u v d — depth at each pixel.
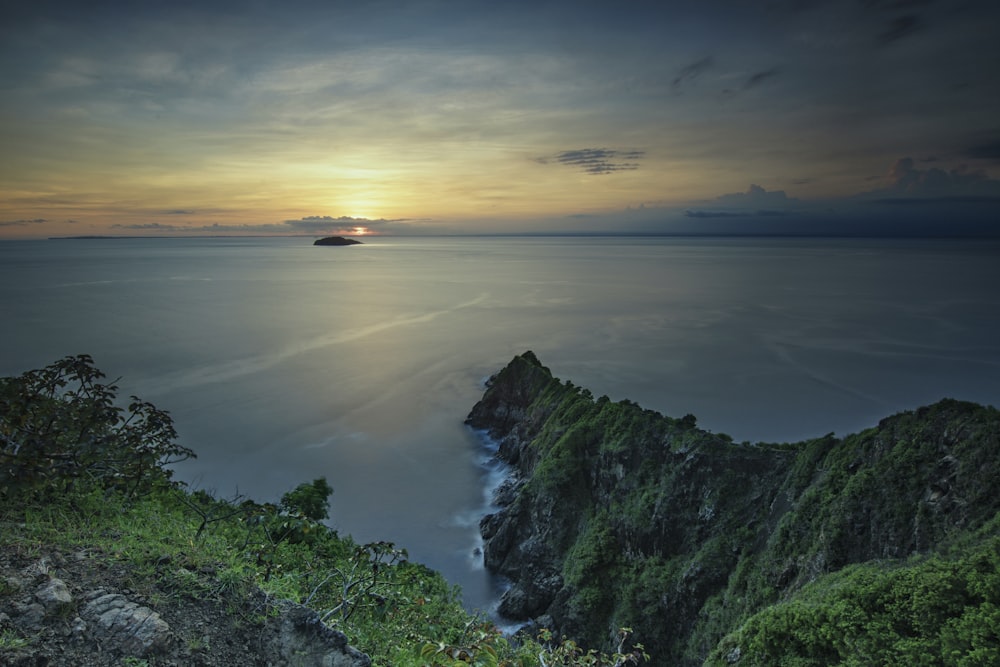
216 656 7.03
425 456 81.50
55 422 11.16
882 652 19.69
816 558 33.28
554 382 81.06
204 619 7.45
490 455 82.31
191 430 87.12
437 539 61.34
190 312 188.88
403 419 95.38
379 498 69.44
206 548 9.42
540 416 77.50
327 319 182.50
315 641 7.71
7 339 136.75
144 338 146.62
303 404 100.88
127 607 7.14
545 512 53.97
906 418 35.59
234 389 107.94
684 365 127.44
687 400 104.75
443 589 18.98
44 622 6.62
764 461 44.00
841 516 33.38
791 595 32.53
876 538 31.42
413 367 125.69
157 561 8.23
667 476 48.31
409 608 12.72
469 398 106.06
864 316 184.88
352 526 63.41
